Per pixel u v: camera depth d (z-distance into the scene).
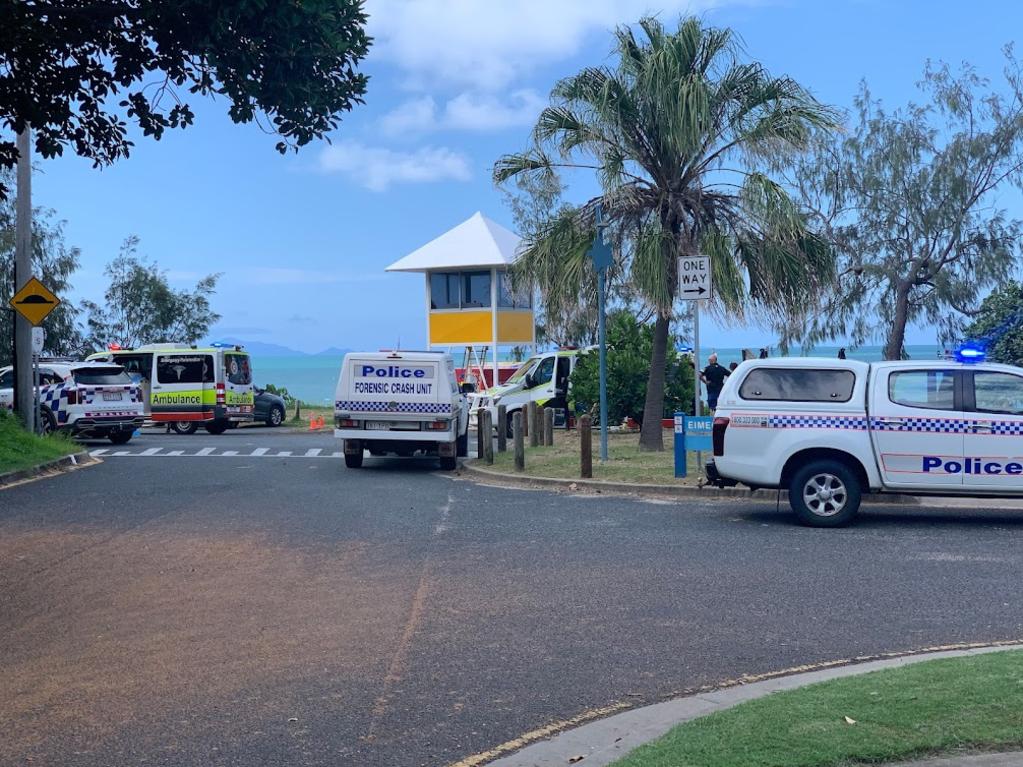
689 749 4.99
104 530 12.45
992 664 6.27
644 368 24.19
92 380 26.14
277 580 9.59
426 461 21.94
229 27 11.41
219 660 7.07
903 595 8.74
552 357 27.89
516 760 5.21
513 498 15.34
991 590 8.89
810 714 5.42
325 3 11.55
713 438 12.73
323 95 12.23
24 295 22.14
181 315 49.22
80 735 5.65
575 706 6.10
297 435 31.00
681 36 17.94
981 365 12.32
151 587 9.33
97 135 12.53
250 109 12.13
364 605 8.59
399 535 12.01
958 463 12.11
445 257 36.12
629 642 7.44
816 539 11.51
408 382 19.72
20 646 7.46
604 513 13.62
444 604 8.62
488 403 28.77
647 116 18.23
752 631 7.68
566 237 18.97
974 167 29.78
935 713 5.32
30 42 10.72
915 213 29.86
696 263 16.25
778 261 18.22
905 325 30.81
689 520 12.95
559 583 9.35
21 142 22.98
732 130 18.22
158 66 12.23
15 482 17.78
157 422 31.25
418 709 6.06
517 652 7.21
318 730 5.72
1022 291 29.20
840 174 30.52
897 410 12.23
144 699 6.25
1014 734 4.99
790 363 12.67
